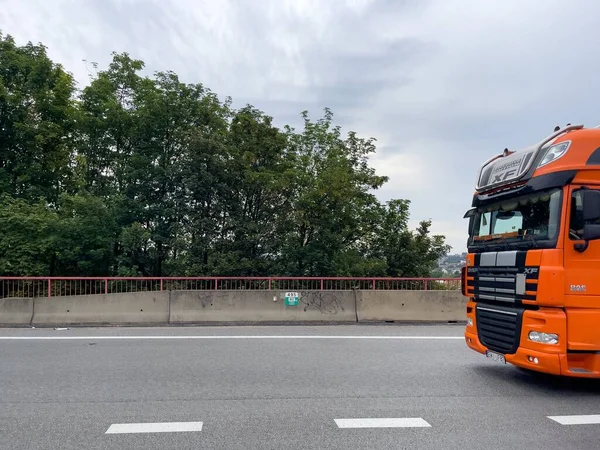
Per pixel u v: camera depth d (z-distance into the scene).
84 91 24.12
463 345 9.63
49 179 24.28
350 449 4.41
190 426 4.98
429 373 7.33
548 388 6.54
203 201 22.47
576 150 6.05
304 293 12.79
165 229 22.58
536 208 6.30
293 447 4.45
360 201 24.61
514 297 6.37
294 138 25.47
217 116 24.48
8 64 22.70
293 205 23.08
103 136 24.27
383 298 12.98
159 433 4.79
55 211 22.84
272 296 12.72
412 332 11.22
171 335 10.63
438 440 4.63
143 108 23.33
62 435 4.73
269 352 8.79
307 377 6.99
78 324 12.15
